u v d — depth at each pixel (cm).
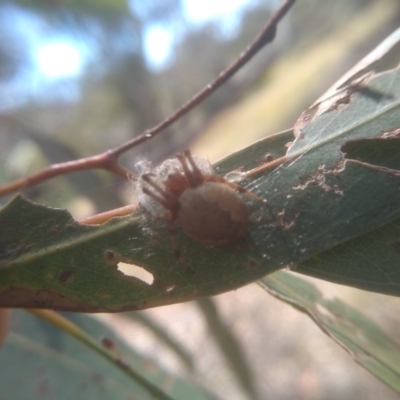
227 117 40
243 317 18
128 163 17
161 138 32
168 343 11
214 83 5
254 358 16
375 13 38
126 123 40
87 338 6
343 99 5
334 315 6
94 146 38
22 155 19
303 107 28
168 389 8
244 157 5
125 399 8
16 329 8
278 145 5
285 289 5
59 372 8
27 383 8
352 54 31
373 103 5
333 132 5
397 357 6
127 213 5
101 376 8
